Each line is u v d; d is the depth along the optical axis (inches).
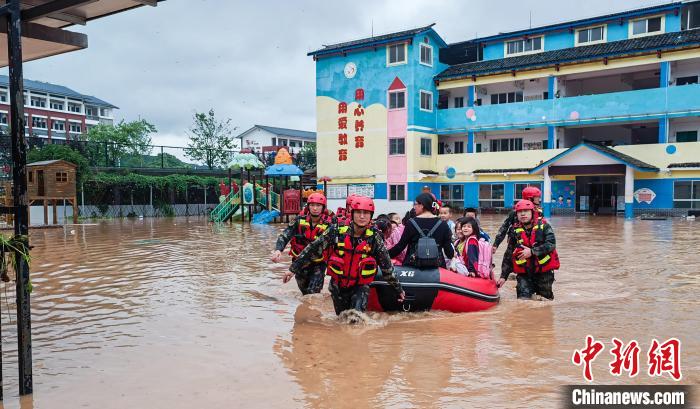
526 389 162.1
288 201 1061.8
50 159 1192.2
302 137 3056.1
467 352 198.8
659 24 1248.2
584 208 1318.9
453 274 268.2
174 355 198.4
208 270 414.3
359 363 187.2
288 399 155.5
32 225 935.0
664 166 1160.8
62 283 354.9
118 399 156.9
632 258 475.8
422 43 1395.2
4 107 2475.4
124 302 293.6
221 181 1545.3
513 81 1395.2
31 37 196.5
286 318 256.2
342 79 1471.5
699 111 1125.7
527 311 266.7
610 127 1378.0
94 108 2910.9
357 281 247.6
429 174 1397.6
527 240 282.8
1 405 151.5
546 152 1301.7
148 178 1385.3
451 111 1427.2
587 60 1227.9
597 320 245.1
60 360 193.8
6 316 263.1
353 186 1467.8
